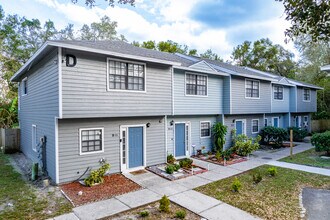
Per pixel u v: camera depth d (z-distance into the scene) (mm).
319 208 6270
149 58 9594
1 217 5648
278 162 11789
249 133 16922
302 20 4227
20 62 28797
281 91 20422
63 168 8203
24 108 13875
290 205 6445
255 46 37531
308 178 9016
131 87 9555
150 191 7543
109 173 9414
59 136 8125
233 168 10586
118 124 9719
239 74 14422
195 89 13195
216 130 13883
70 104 7801
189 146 13312
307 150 15234
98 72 8516
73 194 7180
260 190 7660
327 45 21859
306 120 24391
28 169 10227
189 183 8398
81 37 35312
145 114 9930
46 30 32344
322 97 27516
